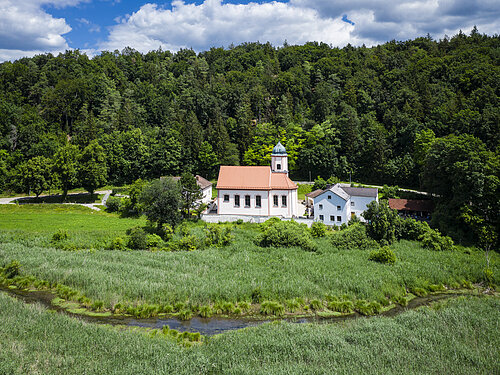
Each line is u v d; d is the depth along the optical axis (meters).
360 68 136.50
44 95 112.69
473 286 31.41
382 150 84.50
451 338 20.16
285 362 17.12
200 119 119.00
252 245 41.62
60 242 41.22
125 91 127.62
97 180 74.06
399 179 82.50
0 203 67.00
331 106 112.00
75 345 18.44
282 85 126.38
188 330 22.86
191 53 195.62
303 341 19.38
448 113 86.50
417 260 36.25
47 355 16.97
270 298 27.14
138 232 41.44
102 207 67.31
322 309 26.19
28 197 75.31
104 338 19.45
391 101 108.06
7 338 18.55
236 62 165.38
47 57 155.38
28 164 70.25
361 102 113.06
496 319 22.89
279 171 63.75
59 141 95.62
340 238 42.09
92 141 78.44
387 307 26.81
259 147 91.62
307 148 91.62
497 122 71.00
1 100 102.75
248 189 57.09
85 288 27.89
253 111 119.50
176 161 91.31
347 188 61.44
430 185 54.00
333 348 18.39
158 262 34.25
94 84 119.25
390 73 122.50
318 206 56.41
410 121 88.50
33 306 23.92
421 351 18.34
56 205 66.00
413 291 29.80
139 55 181.75
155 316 24.72
